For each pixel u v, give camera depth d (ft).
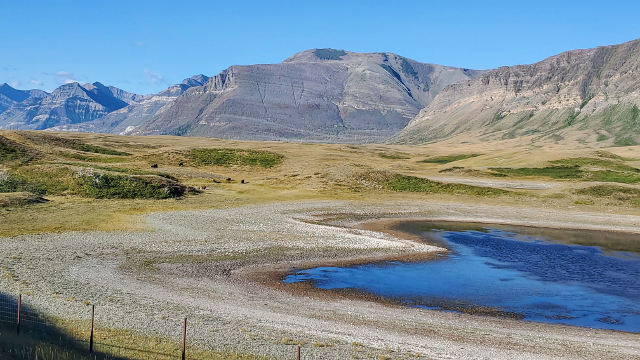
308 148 654.12
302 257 172.65
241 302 118.93
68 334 85.46
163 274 142.72
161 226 212.02
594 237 229.45
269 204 288.10
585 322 114.32
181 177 371.76
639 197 316.19
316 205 291.99
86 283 126.62
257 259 166.91
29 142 413.59
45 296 110.32
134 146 581.12
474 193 346.13
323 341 93.45
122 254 163.43
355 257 176.35
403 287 140.46
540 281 149.89
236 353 83.71
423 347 93.09
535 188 372.17
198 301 117.29
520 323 112.57
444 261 175.42
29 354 70.74
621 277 156.15
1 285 116.78
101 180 288.10
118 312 102.68
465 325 109.50
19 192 253.65
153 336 89.25
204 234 200.85
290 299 124.67
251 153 485.15
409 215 277.64
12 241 169.68
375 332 100.94
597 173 444.55
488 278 152.66
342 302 124.47
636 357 92.27
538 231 243.19
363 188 357.20
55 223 203.92
